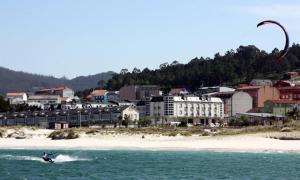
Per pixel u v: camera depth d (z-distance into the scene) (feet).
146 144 581.94
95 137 638.94
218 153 497.87
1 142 643.04
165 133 649.61
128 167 396.57
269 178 330.75
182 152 513.04
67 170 386.52
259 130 639.76
